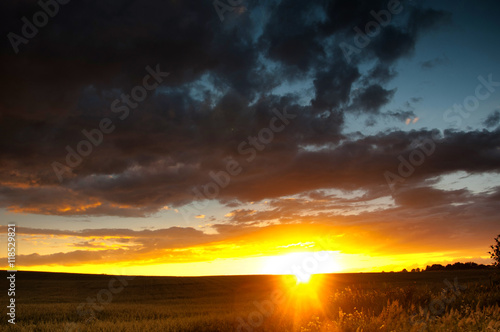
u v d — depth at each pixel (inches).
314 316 557.3
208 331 622.2
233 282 2903.5
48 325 768.3
